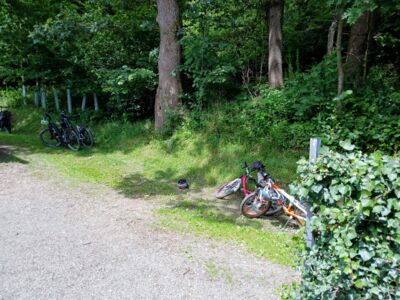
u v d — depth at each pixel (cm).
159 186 641
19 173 686
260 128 715
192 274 333
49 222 457
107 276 325
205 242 407
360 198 193
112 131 970
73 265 343
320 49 1009
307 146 643
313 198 218
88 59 1080
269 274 336
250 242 411
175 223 465
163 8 852
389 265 197
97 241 401
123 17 1049
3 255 361
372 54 827
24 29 1220
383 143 561
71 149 912
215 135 759
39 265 341
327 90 691
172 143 810
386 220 192
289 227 466
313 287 226
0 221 455
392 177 185
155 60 977
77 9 1320
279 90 788
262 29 925
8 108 1347
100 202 546
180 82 880
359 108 635
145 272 334
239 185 554
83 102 1165
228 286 313
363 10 500
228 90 888
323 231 215
